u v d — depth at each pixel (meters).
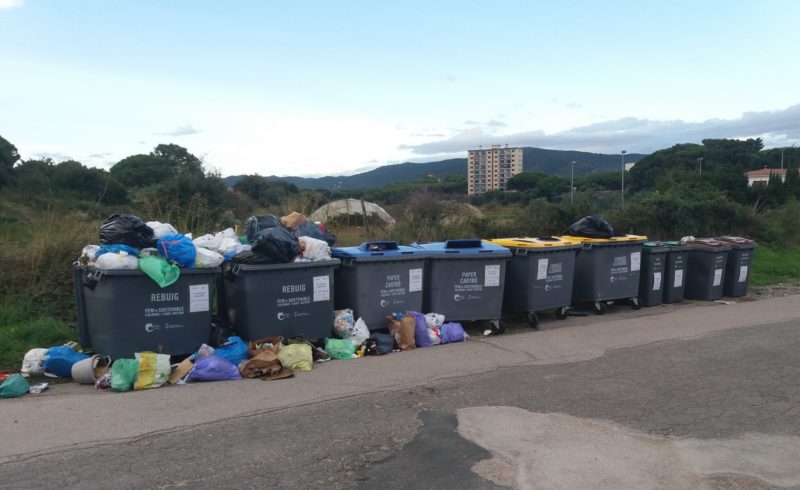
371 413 5.26
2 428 4.75
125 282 6.23
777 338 8.33
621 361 7.14
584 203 16.36
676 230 17.83
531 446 4.60
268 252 6.93
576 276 10.37
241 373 6.29
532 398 5.74
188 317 6.57
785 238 20.03
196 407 5.32
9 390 5.52
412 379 6.32
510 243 9.34
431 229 13.40
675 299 11.49
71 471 4.02
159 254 6.48
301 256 7.29
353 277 7.92
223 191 15.07
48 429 4.74
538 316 10.12
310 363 6.64
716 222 18.42
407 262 8.20
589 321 9.70
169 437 4.63
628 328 9.07
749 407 5.54
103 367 6.11
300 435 4.73
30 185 19.56
